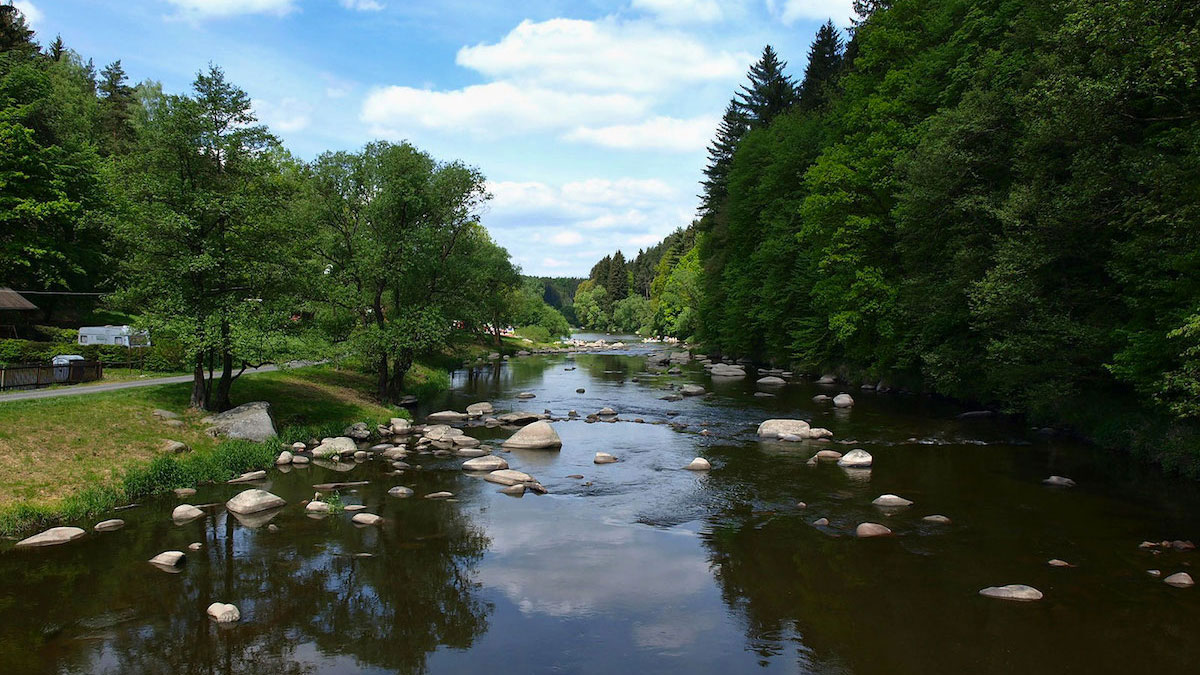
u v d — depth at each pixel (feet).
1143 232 59.82
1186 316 49.08
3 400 65.57
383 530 49.34
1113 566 41.27
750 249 201.36
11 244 113.91
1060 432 82.53
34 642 32.14
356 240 104.01
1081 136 64.13
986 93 84.33
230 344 72.33
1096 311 69.97
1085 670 29.55
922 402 113.19
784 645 32.24
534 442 78.54
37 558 42.70
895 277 117.39
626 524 50.88
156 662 30.55
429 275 113.39
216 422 72.02
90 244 136.67
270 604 36.88
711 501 56.59
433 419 99.86
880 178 119.34
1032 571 40.63
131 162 72.02
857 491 58.75
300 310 89.20
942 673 29.43
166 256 72.38
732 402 115.65
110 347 110.32
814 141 171.94
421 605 37.06
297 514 52.95
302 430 80.43
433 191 105.29
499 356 240.32
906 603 36.47
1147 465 66.23
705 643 32.53
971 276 84.53
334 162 108.06
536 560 43.70
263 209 75.72
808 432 83.05
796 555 43.91
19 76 122.83
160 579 39.91
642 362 226.17
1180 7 55.47
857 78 133.80
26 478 51.85
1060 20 74.74
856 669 29.84
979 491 58.08
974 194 83.46
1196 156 52.80
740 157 207.41
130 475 56.65
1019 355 71.26
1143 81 56.08
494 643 32.60
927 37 120.98
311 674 29.68
